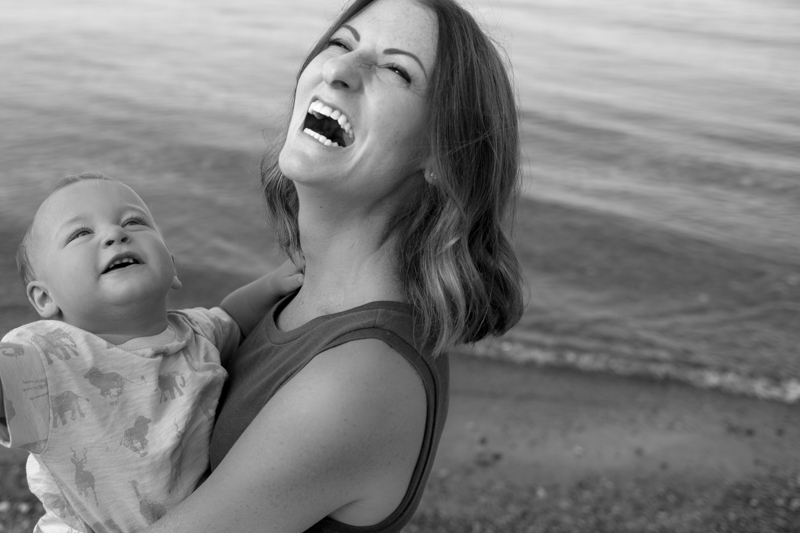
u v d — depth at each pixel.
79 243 1.75
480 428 5.81
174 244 8.55
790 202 11.75
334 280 1.68
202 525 1.42
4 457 5.05
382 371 1.43
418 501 1.59
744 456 5.72
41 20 20.91
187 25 21.62
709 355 7.33
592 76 19.62
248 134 12.30
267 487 1.40
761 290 8.75
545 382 6.60
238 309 2.12
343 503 1.46
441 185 1.57
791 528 4.90
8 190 9.39
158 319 1.84
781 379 6.99
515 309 1.77
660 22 28.02
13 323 6.69
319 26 22.36
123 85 14.93
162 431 1.67
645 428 6.00
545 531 4.73
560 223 10.04
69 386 1.59
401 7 1.62
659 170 12.98
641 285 8.70
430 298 1.55
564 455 5.54
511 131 1.69
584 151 13.70
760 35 26.33
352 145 1.56
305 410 1.40
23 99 13.49
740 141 14.87
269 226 2.08
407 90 1.56
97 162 10.78
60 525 1.67
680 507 5.05
